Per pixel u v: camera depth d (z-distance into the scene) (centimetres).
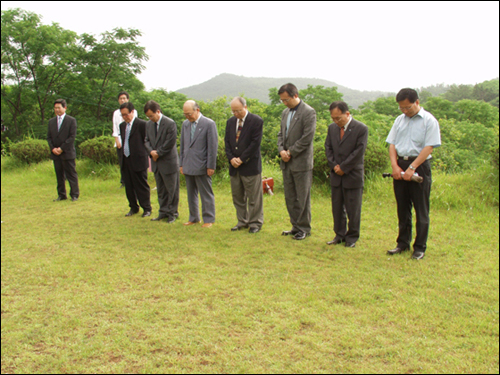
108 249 456
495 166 702
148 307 311
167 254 436
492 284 353
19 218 614
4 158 1248
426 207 416
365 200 674
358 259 418
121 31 1969
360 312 302
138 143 595
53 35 1966
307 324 285
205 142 539
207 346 257
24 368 238
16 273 386
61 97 2108
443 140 1831
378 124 1337
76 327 283
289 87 472
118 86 2100
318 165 738
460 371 233
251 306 311
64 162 738
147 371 233
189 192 563
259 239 489
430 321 289
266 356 246
